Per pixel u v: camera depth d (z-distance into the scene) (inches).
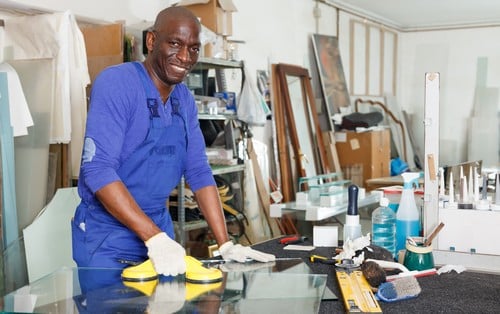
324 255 77.6
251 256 68.4
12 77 119.3
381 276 62.2
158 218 77.1
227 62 169.6
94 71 144.1
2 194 114.8
